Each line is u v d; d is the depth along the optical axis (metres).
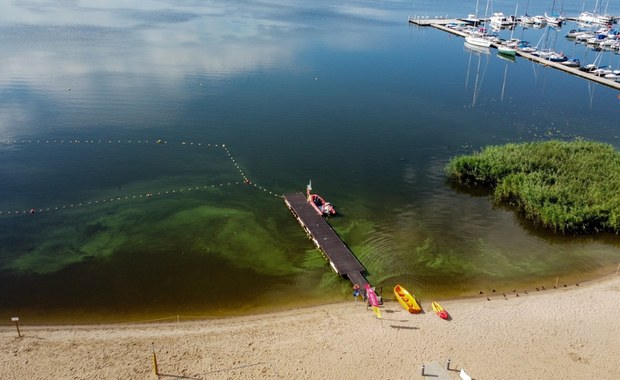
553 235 49.12
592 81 110.38
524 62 127.38
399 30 165.12
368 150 68.44
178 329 35.03
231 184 57.09
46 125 69.75
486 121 82.12
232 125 73.94
